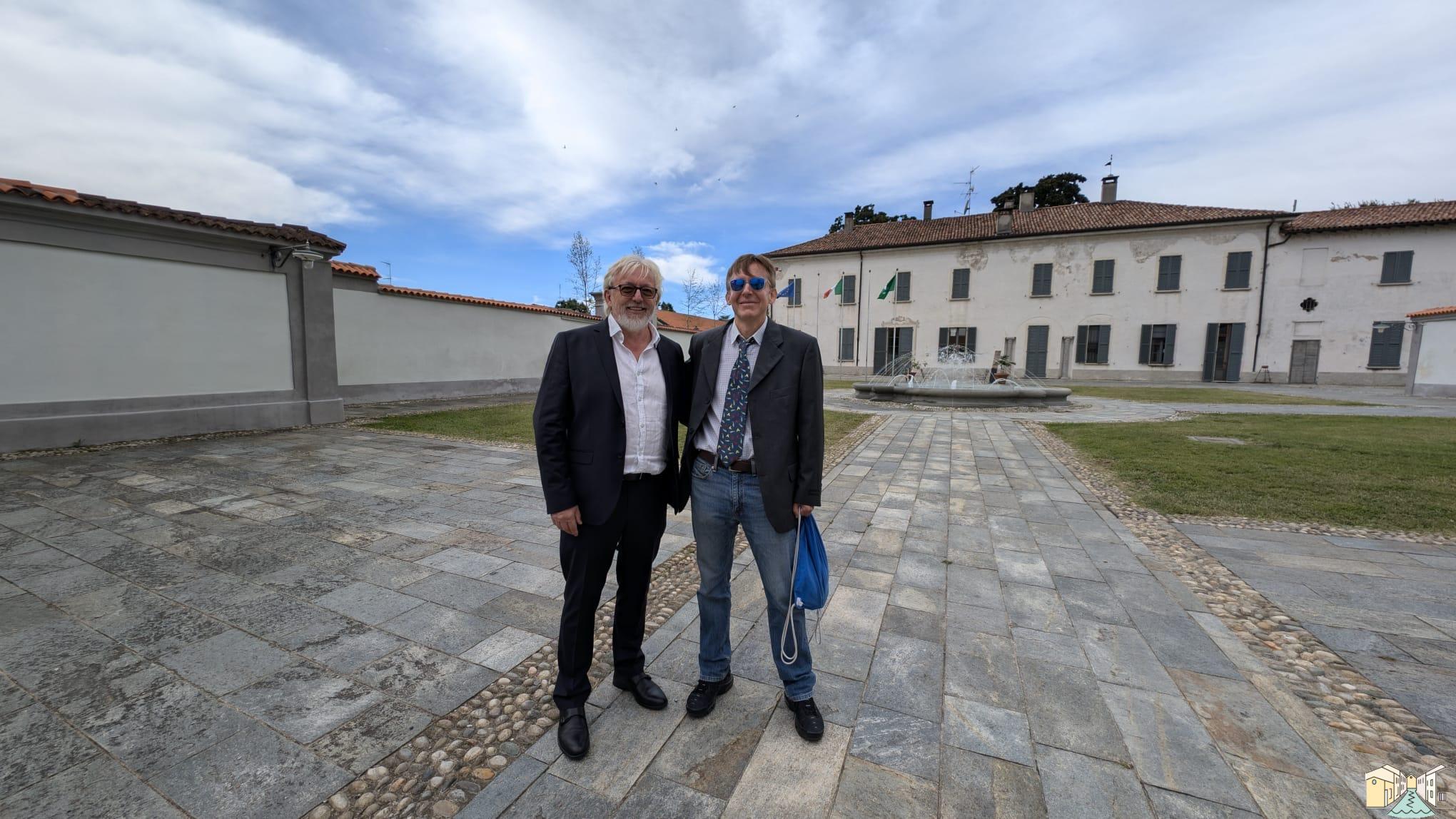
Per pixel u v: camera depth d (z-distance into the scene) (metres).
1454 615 2.83
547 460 1.80
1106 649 2.51
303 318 9.04
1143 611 2.89
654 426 1.95
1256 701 2.12
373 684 2.19
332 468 6.03
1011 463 6.81
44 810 1.53
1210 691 2.19
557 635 2.60
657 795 1.64
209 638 2.51
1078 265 25.20
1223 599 3.04
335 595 2.97
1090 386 21.28
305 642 2.49
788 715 2.04
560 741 1.82
